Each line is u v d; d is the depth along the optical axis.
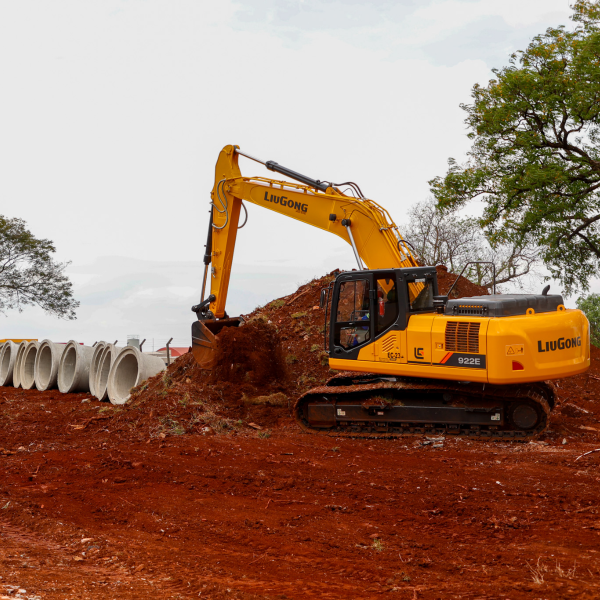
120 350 17.28
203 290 14.54
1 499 6.90
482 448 9.80
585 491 7.10
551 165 20.83
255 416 12.18
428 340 10.32
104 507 6.68
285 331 17.48
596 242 23.08
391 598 4.32
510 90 21.12
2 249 42.25
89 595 3.89
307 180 12.84
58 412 15.59
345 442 10.48
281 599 4.21
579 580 4.60
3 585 3.86
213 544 5.55
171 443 10.13
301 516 6.36
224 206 14.07
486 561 5.08
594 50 19.92
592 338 28.80
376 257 11.73
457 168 23.19
